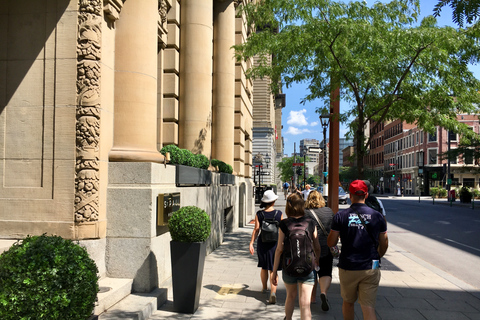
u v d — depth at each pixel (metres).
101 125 5.71
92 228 5.49
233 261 8.84
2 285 3.16
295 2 9.50
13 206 5.60
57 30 5.64
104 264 5.71
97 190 5.55
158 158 6.34
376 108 10.61
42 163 5.63
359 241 3.97
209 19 11.12
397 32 8.95
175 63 10.33
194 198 8.13
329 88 10.09
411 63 9.02
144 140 6.30
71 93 5.58
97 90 5.62
